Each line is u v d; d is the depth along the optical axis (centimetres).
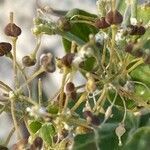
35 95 21
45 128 20
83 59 19
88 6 44
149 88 22
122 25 20
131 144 18
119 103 21
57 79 45
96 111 19
